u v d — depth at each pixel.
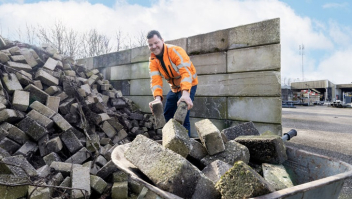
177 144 1.32
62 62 4.32
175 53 2.29
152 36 2.30
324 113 12.92
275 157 1.55
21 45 3.96
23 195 1.92
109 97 4.65
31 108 2.90
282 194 0.88
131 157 1.32
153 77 2.56
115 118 3.88
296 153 1.64
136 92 5.20
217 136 1.53
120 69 5.55
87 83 4.23
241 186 0.95
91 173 2.54
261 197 0.85
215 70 3.88
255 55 3.46
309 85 33.06
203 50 4.02
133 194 2.45
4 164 1.98
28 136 2.63
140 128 4.48
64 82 3.59
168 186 1.00
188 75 2.17
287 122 8.24
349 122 8.19
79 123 3.18
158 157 1.16
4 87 2.88
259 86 3.42
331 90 33.50
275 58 3.28
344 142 4.55
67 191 2.20
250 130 2.04
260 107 3.42
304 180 1.55
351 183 2.62
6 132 2.45
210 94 3.95
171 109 2.82
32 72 3.56
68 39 9.86
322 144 4.36
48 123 2.73
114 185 2.37
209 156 1.56
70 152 2.76
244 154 1.55
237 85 3.64
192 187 1.04
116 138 3.56
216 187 1.06
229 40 3.72
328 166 1.41
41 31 9.05
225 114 3.78
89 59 6.34
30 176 2.04
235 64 3.65
